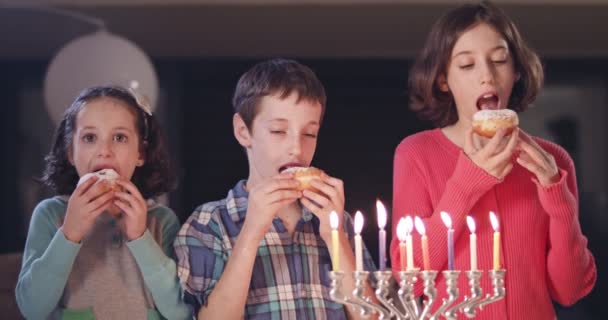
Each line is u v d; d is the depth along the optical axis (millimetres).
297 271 2189
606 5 5754
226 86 6668
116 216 2355
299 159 2184
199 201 6695
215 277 2150
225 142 6703
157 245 2225
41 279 2141
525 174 2320
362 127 6730
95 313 2252
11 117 6602
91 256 2301
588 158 6648
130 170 2348
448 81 2373
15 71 6555
